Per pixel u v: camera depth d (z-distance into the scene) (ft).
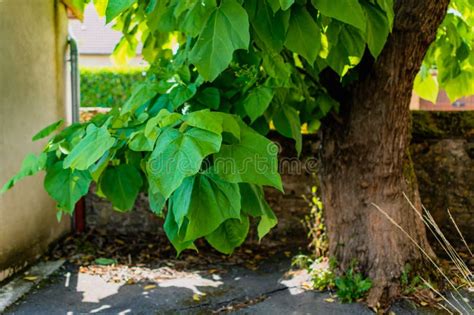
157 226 15.30
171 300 10.12
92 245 14.25
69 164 4.17
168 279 11.62
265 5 4.91
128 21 9.94
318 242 11.82
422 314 8.70
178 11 4.91
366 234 9.92
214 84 6.86
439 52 11.84
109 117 5.75
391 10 5.65
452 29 10.86
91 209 15.43
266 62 6.81
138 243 14.62
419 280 9.43
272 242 14.70
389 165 9.65
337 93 9.96
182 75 6.36
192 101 6.19
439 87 13.02
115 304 9.89
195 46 4.62
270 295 10.18
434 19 8.45
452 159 13.85
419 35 8.60
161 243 14.67
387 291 9.39
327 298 9.63
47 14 13.70
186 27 4.71
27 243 12.17
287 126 7.44
